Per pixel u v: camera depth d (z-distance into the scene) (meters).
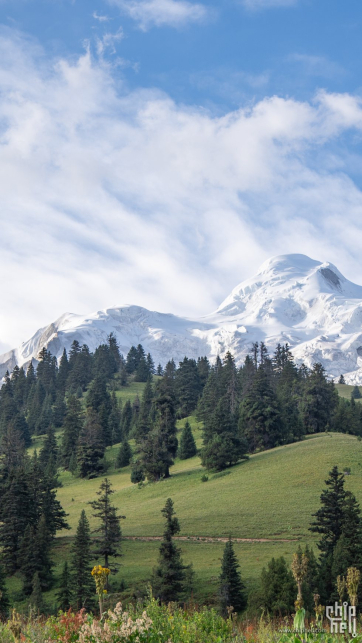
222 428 126.25
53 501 86.50
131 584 57.91
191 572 55.12
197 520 86.44
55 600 58.47
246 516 84.81
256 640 12.41
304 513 82.62
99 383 195.00
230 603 47.88
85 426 161.38
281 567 44.84
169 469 134.75
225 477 111.94
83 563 57.53
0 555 76.00
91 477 142.88
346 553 46.94
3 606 52.12
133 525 89.19
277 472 107.25
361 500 85.00
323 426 147.62
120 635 11.42
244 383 193.62
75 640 11.66
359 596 39.03
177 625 12.72
